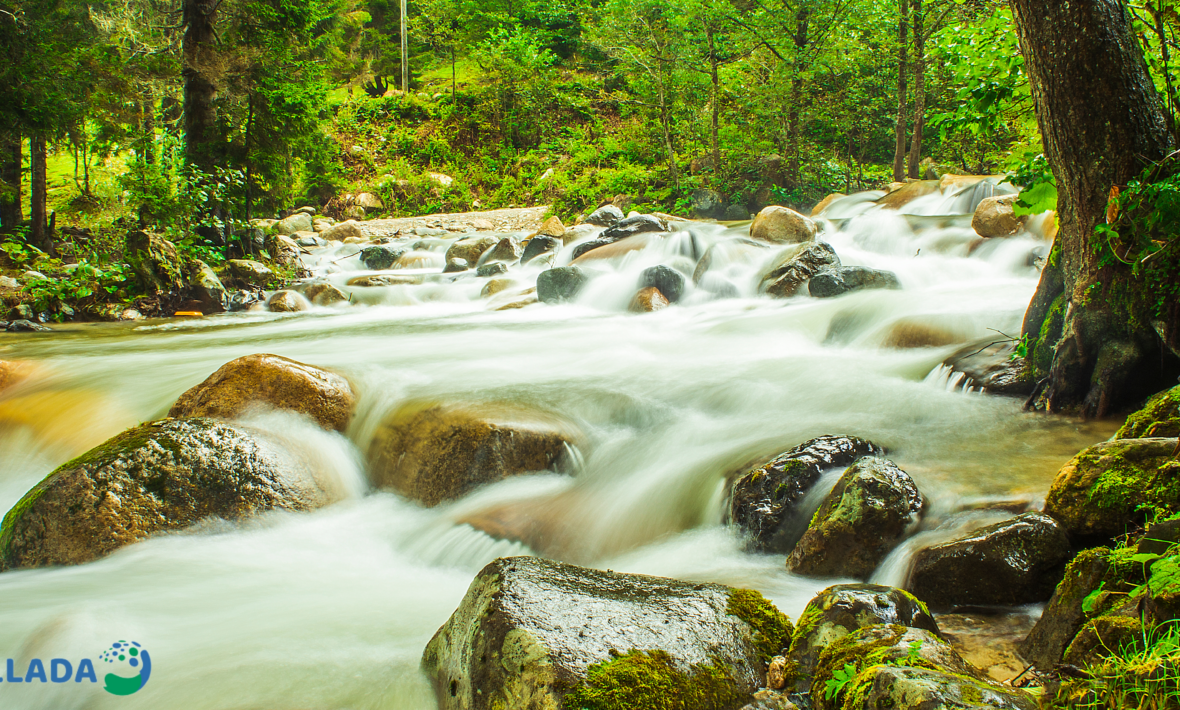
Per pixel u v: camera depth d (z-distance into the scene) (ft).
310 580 13.80
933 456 14.67
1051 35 14.28
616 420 18.94
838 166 77.66
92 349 31.99
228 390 19.34
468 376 22.20
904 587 10.78
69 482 15.39
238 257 53.36
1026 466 13.66
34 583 13.74
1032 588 10.07
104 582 13.66
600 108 119.14
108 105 58.85
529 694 7.76
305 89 58.65
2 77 53.11
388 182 102.17
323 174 98.53
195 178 48.49
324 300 47.11
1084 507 10.32
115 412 21.74
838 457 14.01
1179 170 13.51
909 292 28.22
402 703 9.27
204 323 41.24
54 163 103.04
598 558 14.10
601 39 88.17
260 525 16.16
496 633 8.43
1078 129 14.40
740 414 18.67
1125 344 15.06
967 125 19.01
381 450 18.71
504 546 14.57
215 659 10.49
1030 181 17.65
